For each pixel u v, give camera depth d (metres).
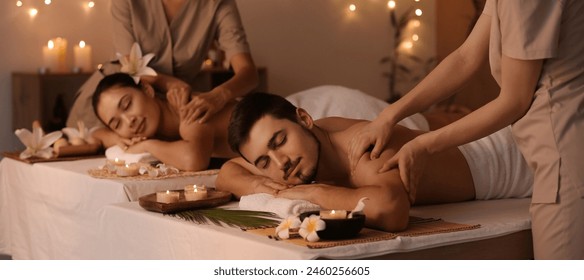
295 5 5.09
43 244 2.84
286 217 1.84
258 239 1.65
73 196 2.64
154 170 2.54
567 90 1.69
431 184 2.06
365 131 1.94
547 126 1.70
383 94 5.48
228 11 3.34
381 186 1.79
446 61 1.94
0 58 4.22
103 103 2.83
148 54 3.07
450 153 2.11
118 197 2.40
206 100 2.79
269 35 5.00
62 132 3.24
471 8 5.20
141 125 2.82
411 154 1.82
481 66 1.92
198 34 3.33
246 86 3.12
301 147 1.93
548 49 1.64
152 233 1.96
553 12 1.64
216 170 2.71
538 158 1.73
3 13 4.22
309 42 5.15
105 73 3.33
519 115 1.75
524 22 1.65
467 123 1.78
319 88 3.08
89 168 2.77
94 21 4.45
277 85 5.04
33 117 4.15
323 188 1.90
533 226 1.78
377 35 5.42
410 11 5.49
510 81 1.71
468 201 2.16
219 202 2.10
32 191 2.93
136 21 3.25
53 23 4.34
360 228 1.66
